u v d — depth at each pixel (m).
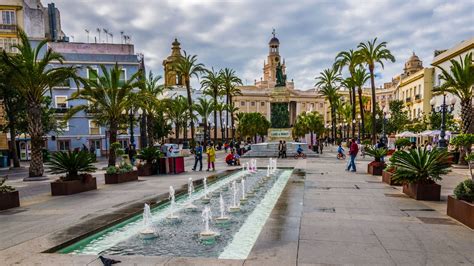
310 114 70.06
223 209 8.84
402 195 10.55
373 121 37.47
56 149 42.50
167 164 18.84
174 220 8.03
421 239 5.96
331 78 56.53
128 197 11.02
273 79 120.38
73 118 42.88
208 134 62.56
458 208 7.27
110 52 45.78
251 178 16.17
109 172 14.92
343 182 13.56
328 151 41.91
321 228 6.66
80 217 8.14
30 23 41.66
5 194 9.63
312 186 12.47
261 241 5.84
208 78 48.81
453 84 22.98
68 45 44.38
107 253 5.70
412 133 36.47
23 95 18.64
